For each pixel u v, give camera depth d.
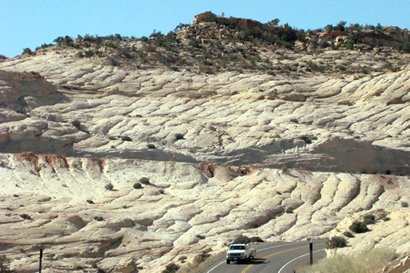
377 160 118.50
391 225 55.00
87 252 75.62
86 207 88.62
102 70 153.88
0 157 101.25
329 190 100.56
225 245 76.50
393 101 143.25
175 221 87.06
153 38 183.38
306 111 135.88
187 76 155.38
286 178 103.88
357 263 42.44
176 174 103.62
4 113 118.31
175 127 123.44
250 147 117.38
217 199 95.44
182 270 61.16
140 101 139.38
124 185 99.00
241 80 153.88
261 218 90.12
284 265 55.81
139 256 76.50
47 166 101.31
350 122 133.75
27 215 81.69
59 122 122.31
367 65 180.50
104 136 119.81
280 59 179.00
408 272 36.72
